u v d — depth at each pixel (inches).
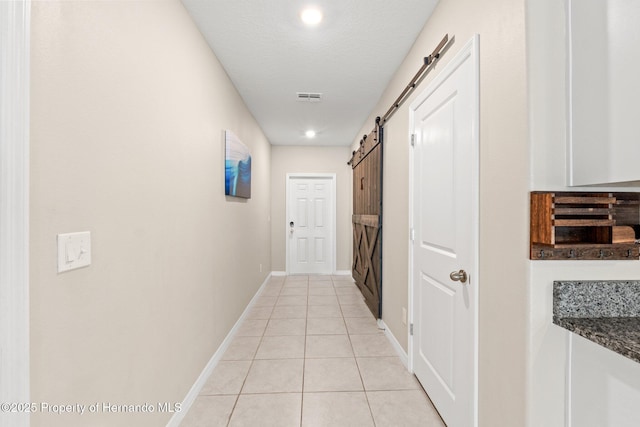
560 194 39.9
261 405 71.7
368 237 142.4
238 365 90.3
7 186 29.2
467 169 54.9
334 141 202.2
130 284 49.2
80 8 38.5
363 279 153.6
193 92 75.0
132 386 49.7
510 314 43.3
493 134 47.4
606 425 35.6
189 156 72.5
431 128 72.0
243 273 127.0
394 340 101.3
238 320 118.1
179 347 66.7
